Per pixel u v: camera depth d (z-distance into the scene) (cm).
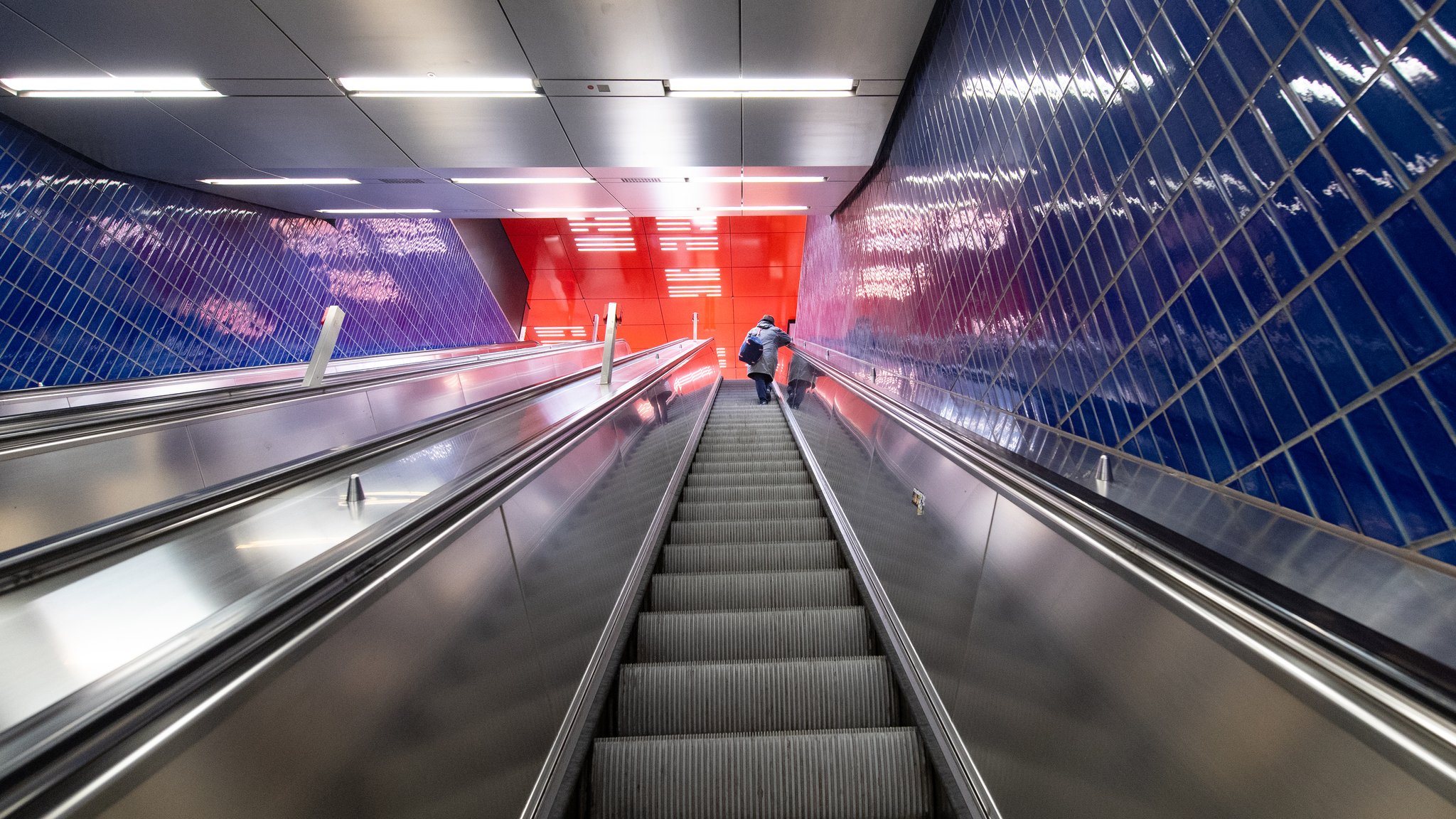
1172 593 87
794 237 1150
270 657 75
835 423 402
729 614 240
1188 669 83
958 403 275
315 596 86
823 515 380
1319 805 62
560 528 189
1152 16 141
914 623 204
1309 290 97
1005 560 143
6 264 418
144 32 346
